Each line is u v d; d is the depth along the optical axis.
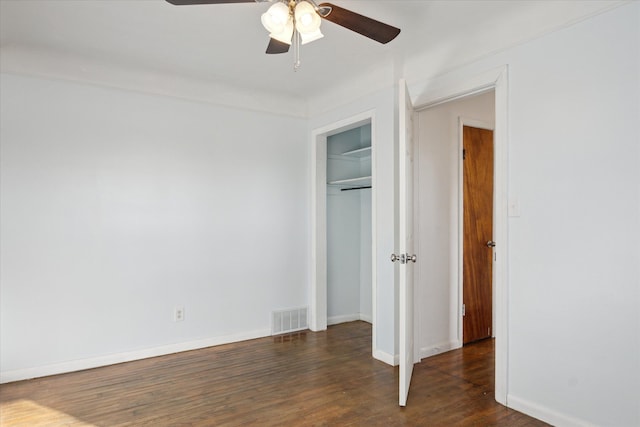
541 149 2.28
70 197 3.07
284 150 4.12
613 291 1.98
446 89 2.85
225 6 2.33
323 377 2.91
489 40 2.55
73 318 3.06
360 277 4.68
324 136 4.19
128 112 3.31
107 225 3.21
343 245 4.55
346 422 2.26
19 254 2.89
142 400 2.55
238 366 3.13
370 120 3.51
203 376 2.94
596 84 2.04
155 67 3.28
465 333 3.69
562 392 2.17
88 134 3.15
